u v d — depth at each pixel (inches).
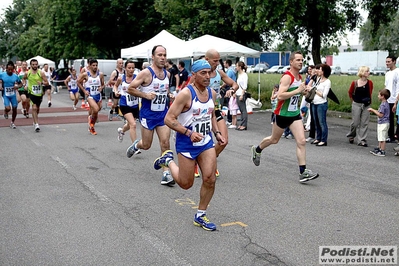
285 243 182.7
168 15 1015.6
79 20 1198.3
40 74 483.2
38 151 378.9
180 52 647.1
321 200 241.6
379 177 291.3
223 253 173.3
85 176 294.8
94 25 1203.9
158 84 274.5
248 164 330.3
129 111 356.8
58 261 167.6
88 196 250.2
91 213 221.5
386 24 704.4
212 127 207.5
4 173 303.1
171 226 203.2
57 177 292.2
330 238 187.9
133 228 200.7
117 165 326.3
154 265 163.3
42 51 1473.9
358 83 395.9
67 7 1180.5
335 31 695.1
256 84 1106.7
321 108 398.0
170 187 268.5
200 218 199.9
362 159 346.9
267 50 1023.6
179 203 237.0
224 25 904.3
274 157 355.3
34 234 194.4
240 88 500.1
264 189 263.3
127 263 165.2
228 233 194.1
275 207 229.6
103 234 193.9
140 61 1063.6
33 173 303.0
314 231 195.9
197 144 190.7
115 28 1208.8
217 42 642.8
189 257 169.8
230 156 359.9
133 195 252.1
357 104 398.0
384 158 350.0
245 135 471.2
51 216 217.2
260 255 171.2
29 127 526.0
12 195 252.1
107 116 637.3
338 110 638.5
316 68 401.1
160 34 706.2
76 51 1286.9
